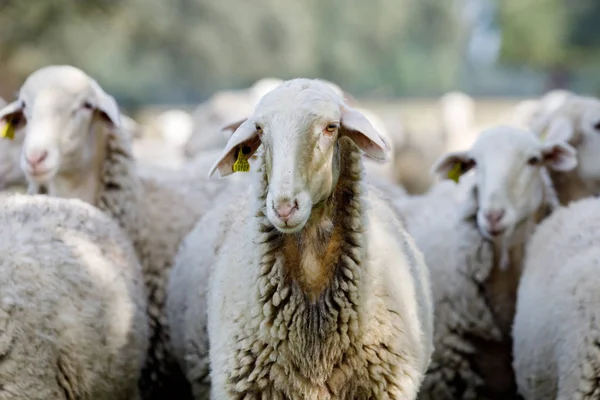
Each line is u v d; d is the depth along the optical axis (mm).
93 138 10320
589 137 12289
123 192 10453
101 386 7918
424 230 10633
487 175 9805
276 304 6809
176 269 9617
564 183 12375
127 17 35750
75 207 8852
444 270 10125
